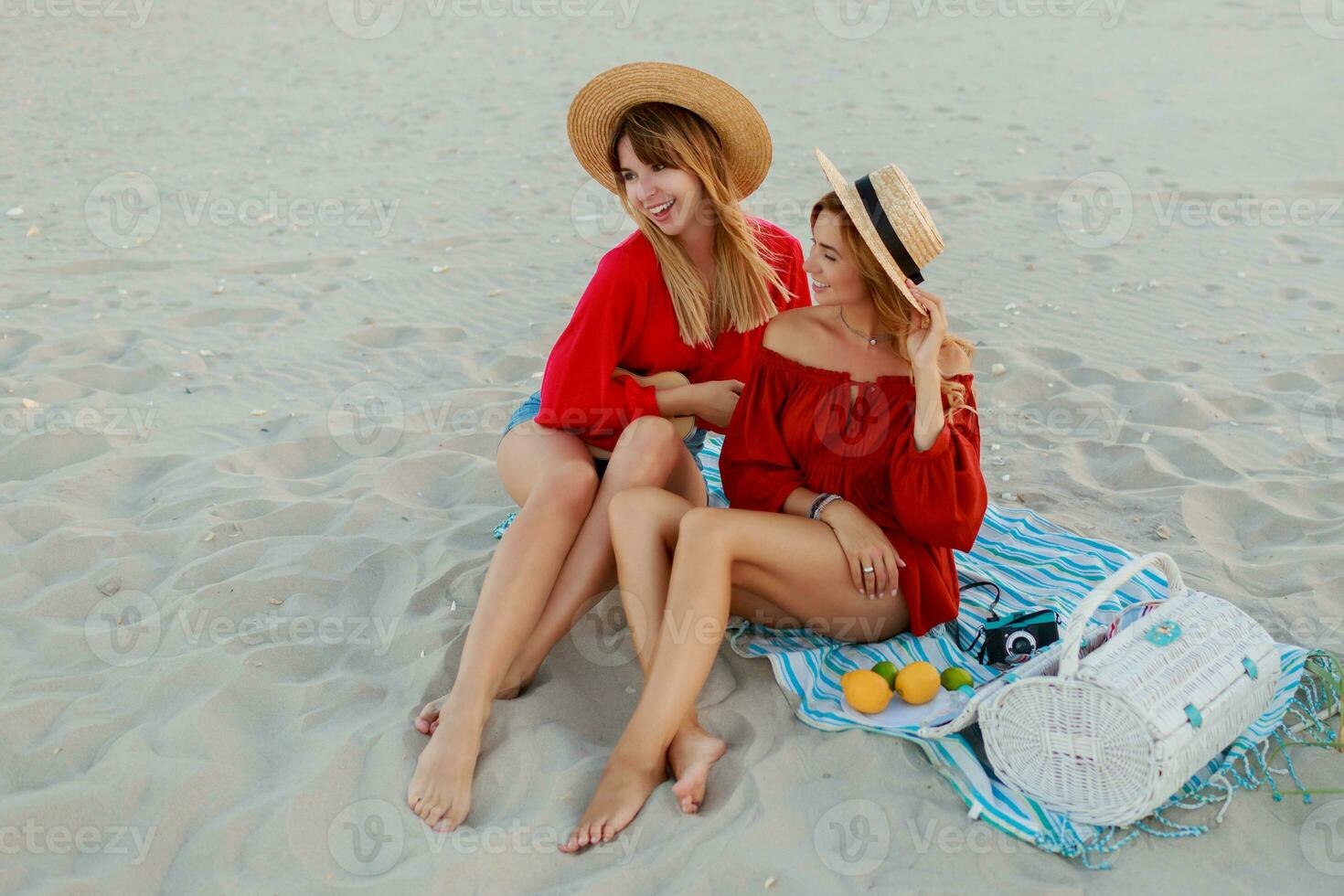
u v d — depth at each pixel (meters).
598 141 3.48
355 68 12.31
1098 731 2.48
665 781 2.76
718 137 3.38
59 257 6.86
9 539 3.80
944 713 2.84
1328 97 10.03
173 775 2.77
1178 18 13.97
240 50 13.17
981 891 2.42
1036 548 3.72
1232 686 2.64
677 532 3.01
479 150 9.30
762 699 3.01
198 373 5.28
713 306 3.58
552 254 7.01
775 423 3.22
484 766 2.80
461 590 3.51
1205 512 3.99
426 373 5.36
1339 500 4.00
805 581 3.01
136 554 3.74
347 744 2.84
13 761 2.87
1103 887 2.44
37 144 9.38
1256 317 5.77
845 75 11.59
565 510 3.04
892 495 3.04
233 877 2.52
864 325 3.14
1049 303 6.05
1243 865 2.50
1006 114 9.94
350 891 2.47
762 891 2.44
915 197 2.93
